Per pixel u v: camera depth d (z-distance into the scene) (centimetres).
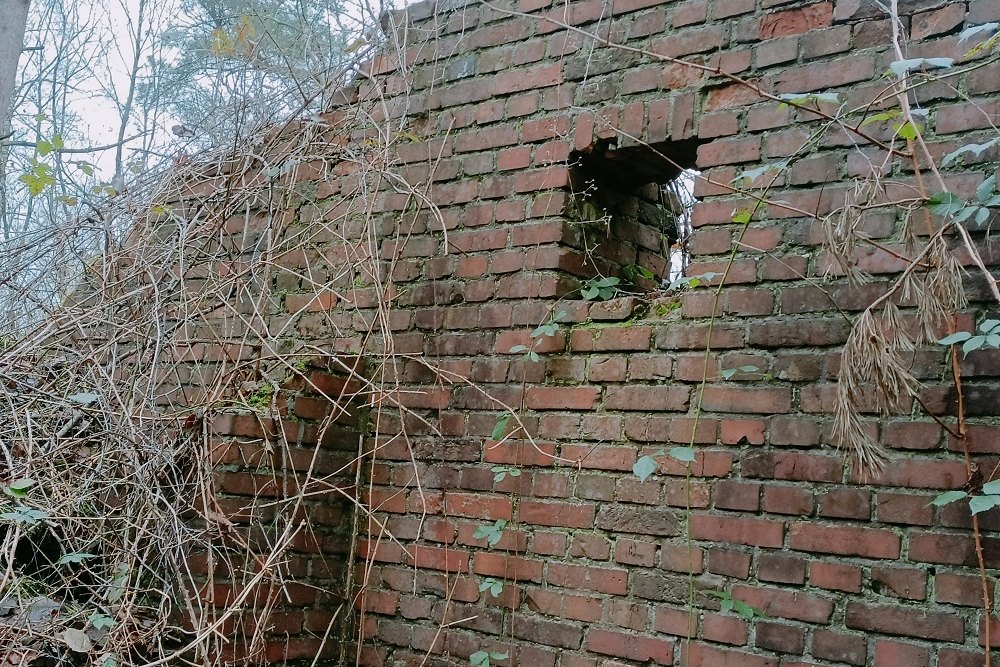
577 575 235
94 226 315
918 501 193
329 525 275
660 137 249
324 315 299
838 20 226
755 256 226
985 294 196
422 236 288
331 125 309
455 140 288
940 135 209
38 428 252
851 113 211
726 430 221
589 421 243
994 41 187
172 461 249
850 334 194
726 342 226
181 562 248
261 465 265
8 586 230
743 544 212
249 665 251
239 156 312
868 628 193
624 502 232
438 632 244
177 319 283
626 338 242
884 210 212
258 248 309
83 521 249
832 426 207
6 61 463
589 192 273
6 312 303
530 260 265
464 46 294
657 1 256
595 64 265
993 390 190
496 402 258
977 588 184
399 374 281
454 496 261
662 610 220
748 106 236
